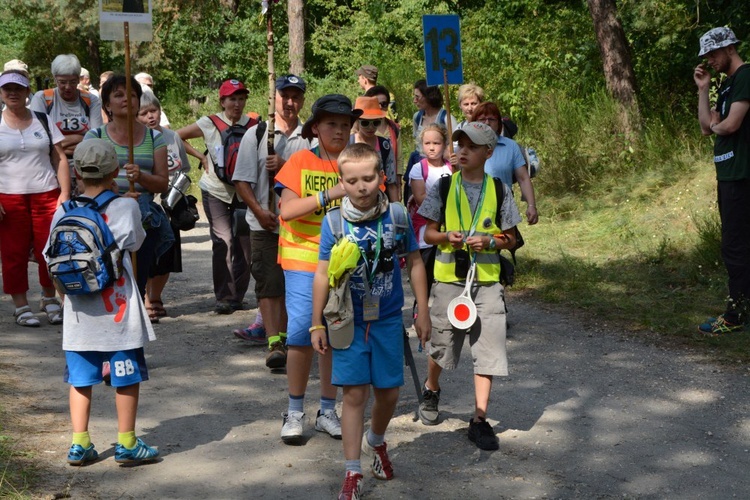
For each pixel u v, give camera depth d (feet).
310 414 19.35
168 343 25.02
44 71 102.47
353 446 14.67
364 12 76.18
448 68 23.39
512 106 48.57
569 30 50.14
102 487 15.14
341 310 14.52
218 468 16.22
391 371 14.99
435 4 68.03
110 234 15.39
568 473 16.05
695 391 20.31
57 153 26.45
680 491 15.30
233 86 27.32
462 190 17.37
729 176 23.94
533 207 23.79
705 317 25.67
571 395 20.27
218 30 89.92
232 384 21.42
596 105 43.19
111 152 15.81
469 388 20.98
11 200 26.07
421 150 24.14
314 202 16.92
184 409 19.57
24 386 20.54
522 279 31.14
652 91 44.04
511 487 15.46
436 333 17.56
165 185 22.09
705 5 44.06
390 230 14.90
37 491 14.70
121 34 20.43
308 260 17.51
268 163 21.20
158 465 16.28
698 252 30.60
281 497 15.02
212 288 32.37
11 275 26.32
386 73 65.87
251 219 21.71
